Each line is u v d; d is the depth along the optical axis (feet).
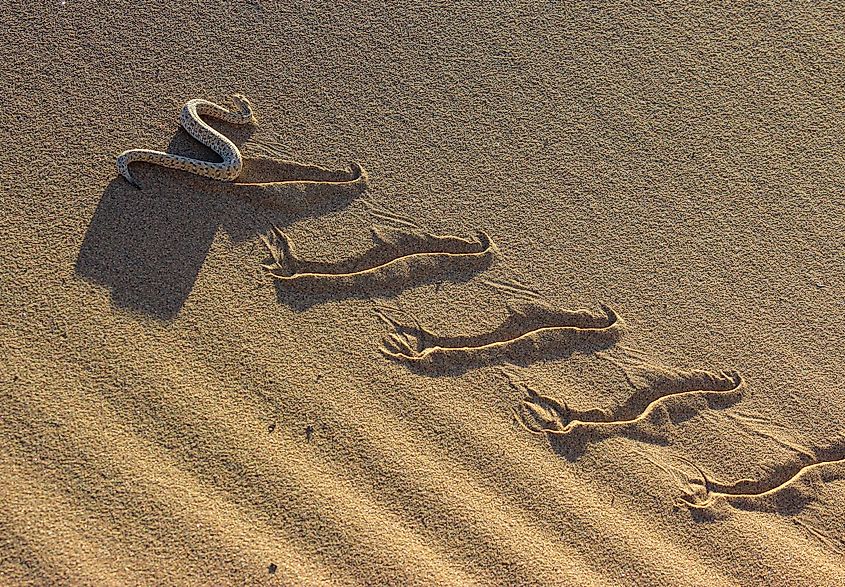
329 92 5.34
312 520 4.50
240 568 4.40
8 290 4.75
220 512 4.48
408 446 4.66
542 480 4.66
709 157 5.36
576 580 4.51
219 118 5.21
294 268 4.95
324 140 5.23
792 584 4.59
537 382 4.84
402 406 4.73
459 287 5.00
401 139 5.27
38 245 4.85
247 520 4.48
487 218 5.14
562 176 5.26
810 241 5.21
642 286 5.07
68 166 5.03
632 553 4.58
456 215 5.13
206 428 4.60
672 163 5.33
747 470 4.77
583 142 5.34
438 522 4.55
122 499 4.45
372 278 4.96
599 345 4.94
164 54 5.34
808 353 4.99
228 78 5.32
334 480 4.58
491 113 5.37
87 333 4.71
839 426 4.87
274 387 4.70
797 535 4.68
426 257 5.03
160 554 4.39
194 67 5.32
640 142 5.36
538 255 5.09
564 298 5.01
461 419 4.73
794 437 4.84
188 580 4.36
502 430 4.73
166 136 5.15
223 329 4.79
